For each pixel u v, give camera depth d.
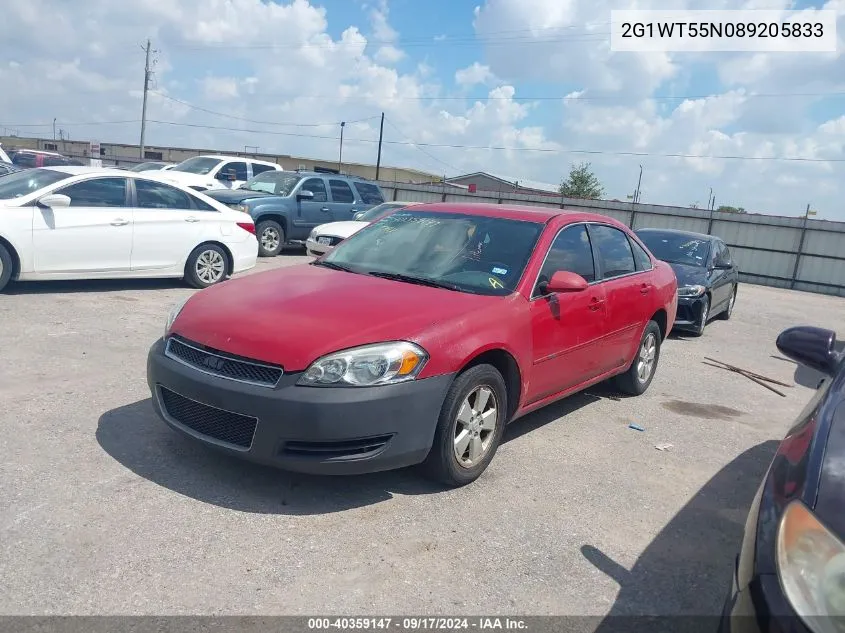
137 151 57.28
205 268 9.75
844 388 2.82
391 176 70.06
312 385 3.47
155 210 9.14
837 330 13.18
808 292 22.78
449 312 3.98
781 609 1.91
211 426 3.72
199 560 3.10
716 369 8.20
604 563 3.40
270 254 14.48
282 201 14.48
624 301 5.61
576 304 4.90
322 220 15.21
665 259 10.94
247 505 3.62
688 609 3.08
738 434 5.66
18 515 3.32
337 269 4.91
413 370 3.64
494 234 4.95
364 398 3.49
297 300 4.04
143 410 4.77
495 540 3.52
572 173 59.97
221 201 13.91
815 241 22.91
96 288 9.16
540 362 4.59
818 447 2.38
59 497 3.52
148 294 9.05
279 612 2.80
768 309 15.27
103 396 4.98
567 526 3.74
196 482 3.81
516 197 28.42
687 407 6.33
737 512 4.12
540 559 3.38
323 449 3.53
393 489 3.98
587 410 5.90
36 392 4.96
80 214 8.41
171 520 3.41
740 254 24.08
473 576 3.18
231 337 3.71
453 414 3.84
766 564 2.04
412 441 3.69
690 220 24.92
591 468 4.59
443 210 5.40
